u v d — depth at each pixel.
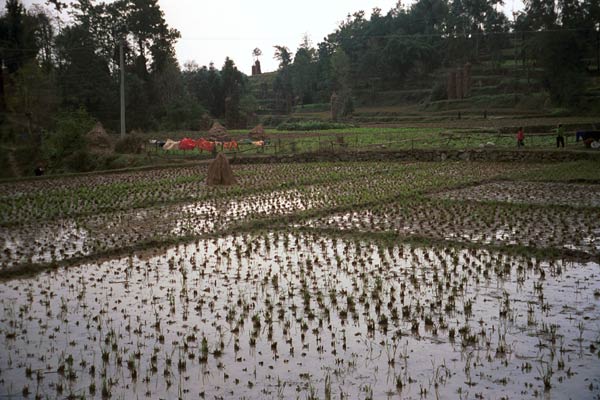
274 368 7.33
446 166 31.59
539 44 73.38
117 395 6.69
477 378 6.92
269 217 17.52
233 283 10.90
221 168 25.69
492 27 102.25
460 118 71.94
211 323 8.88
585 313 8.91
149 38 81.56
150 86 80.56
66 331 8.62
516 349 7.68
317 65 121.88
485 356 7.51
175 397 6.62
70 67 71.44
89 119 43.09
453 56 101.00
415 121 78.12
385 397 6.52
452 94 89.44
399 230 15.34
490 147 35.22
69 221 17.75
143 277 11.40
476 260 12.11
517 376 6.95
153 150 45.00
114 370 7.35
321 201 20.53
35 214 19.03
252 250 13.52
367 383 6.87
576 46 71.38
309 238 14.74
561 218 16.27
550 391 6.56
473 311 9.11
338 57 106.19
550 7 75.50
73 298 10.16
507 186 23.39
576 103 68.81
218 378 7.08
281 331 8.53
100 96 70.88
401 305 9.50
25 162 46.12
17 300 10.11
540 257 12.21
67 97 68.81
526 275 11.00
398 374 7.08
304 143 43.38
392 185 24.28
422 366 7.28
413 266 11.80
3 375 7.22
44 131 50.47
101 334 8.50
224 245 14.13
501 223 15.85
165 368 7.35
